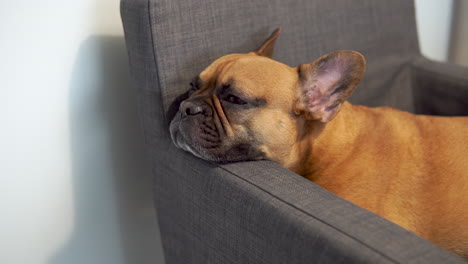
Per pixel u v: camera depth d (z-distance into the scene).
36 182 1.80
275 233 1.16
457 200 1.53
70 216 1.92
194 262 1.58
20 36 1.65
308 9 1.91
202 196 1.45
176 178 1.58
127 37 1.61
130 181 2.05
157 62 1.54
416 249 0.98
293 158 1.55
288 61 1.88
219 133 1.42
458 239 1.53
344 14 2.02
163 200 1.69
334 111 1.51
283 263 1.15
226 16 1.67
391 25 2.19
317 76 1.50
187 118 1.42
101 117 1.90
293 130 1.50
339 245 1.01
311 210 1.14
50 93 1.75
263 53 1.71
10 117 1.69
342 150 1.59
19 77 1.67
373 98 2.18
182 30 1.57
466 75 2.14
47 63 1.72
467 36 2.96
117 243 2.09
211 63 1.66
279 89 1.46
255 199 1.25
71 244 1.95
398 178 1.55
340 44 2.02
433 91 2.24
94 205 1.97
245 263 1.30
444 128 1.66
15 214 1.78
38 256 1.87
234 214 1.31
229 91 1.43
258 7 1.76
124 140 1.98
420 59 2.31
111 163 1.97
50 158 1.81
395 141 1.61
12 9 1.61
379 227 1.05
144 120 1.67
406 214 1.53
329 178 1.58
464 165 1.57
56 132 1.80
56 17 1.71
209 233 1.45
